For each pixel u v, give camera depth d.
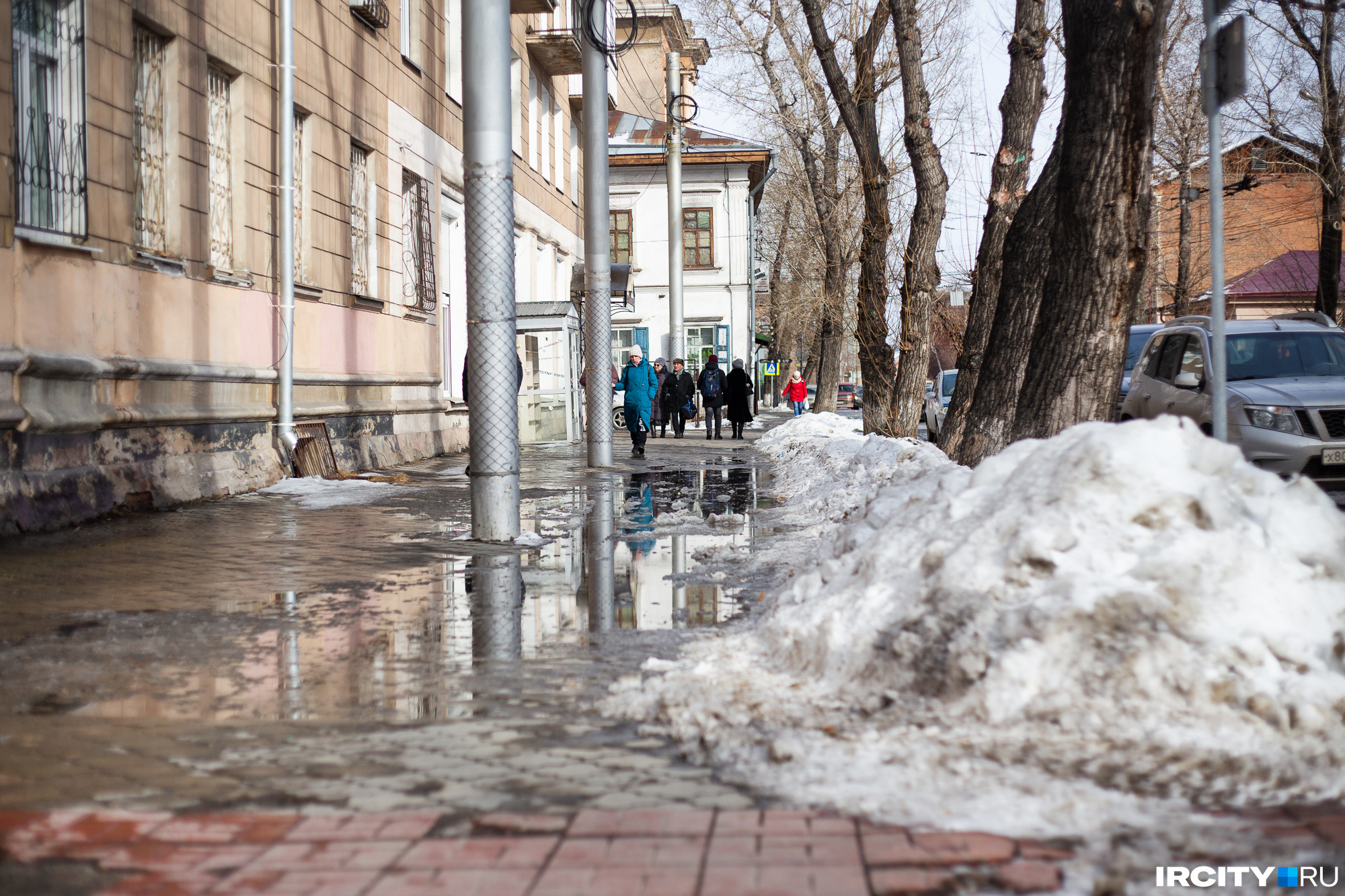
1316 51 25.47
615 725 4.38
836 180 27.81
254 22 14.45
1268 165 31.64
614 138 51.81
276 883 2.95
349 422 17.41
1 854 3.13
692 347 50.47
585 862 3.05
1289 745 3.76
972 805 3.37
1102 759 3.70
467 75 9.55
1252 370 13.47
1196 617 4.11
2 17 9.50
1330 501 4.59
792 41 25.83
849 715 4.24
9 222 9.57
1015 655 4.13
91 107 10.80
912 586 4.73
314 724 4.44
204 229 13.14
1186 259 35.59
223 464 13.26
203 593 7.41
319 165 16.47
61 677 5.22
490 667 5.39
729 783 3.65
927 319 19.05
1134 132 9.12
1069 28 9.20
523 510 12.69
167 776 3.80
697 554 8.98
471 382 9.77
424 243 21.34
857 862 3.01
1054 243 9.56
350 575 8.16
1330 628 4.19
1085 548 4.37
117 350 11.17
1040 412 9.52
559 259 34.03
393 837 3.25
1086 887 2.84
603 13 18.22
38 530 9.62
